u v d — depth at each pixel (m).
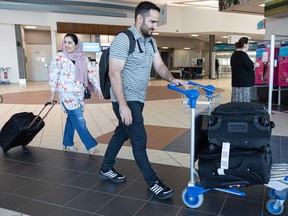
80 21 14.52
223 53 23.75
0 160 2.86
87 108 6.41
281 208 1.74
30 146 3.37
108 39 15.87
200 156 1.68
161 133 3.95
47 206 1.90
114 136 2.25
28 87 12.39
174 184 2.23
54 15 14.08
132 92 1.94
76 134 3.97
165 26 15.87
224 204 1.89
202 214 1.78
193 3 14.52
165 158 2.86
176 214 1.78
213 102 2.37
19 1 13.45
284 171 1.75
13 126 2.99
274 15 5.66
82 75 2.86
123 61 1.84
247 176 1.57
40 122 3.14
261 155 1.54
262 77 5.76
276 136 3.62
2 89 11.45
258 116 1.57
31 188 2.19
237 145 1.58
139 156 2.00
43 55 17.03
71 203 1.94
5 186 2.22
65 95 2.86
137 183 2.26
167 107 6.48
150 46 1.99
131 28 1.92
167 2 14.63
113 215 1.78
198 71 19.09
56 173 2.49
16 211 1.83
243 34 16.39
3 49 14.24
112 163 2.30
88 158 2.91
